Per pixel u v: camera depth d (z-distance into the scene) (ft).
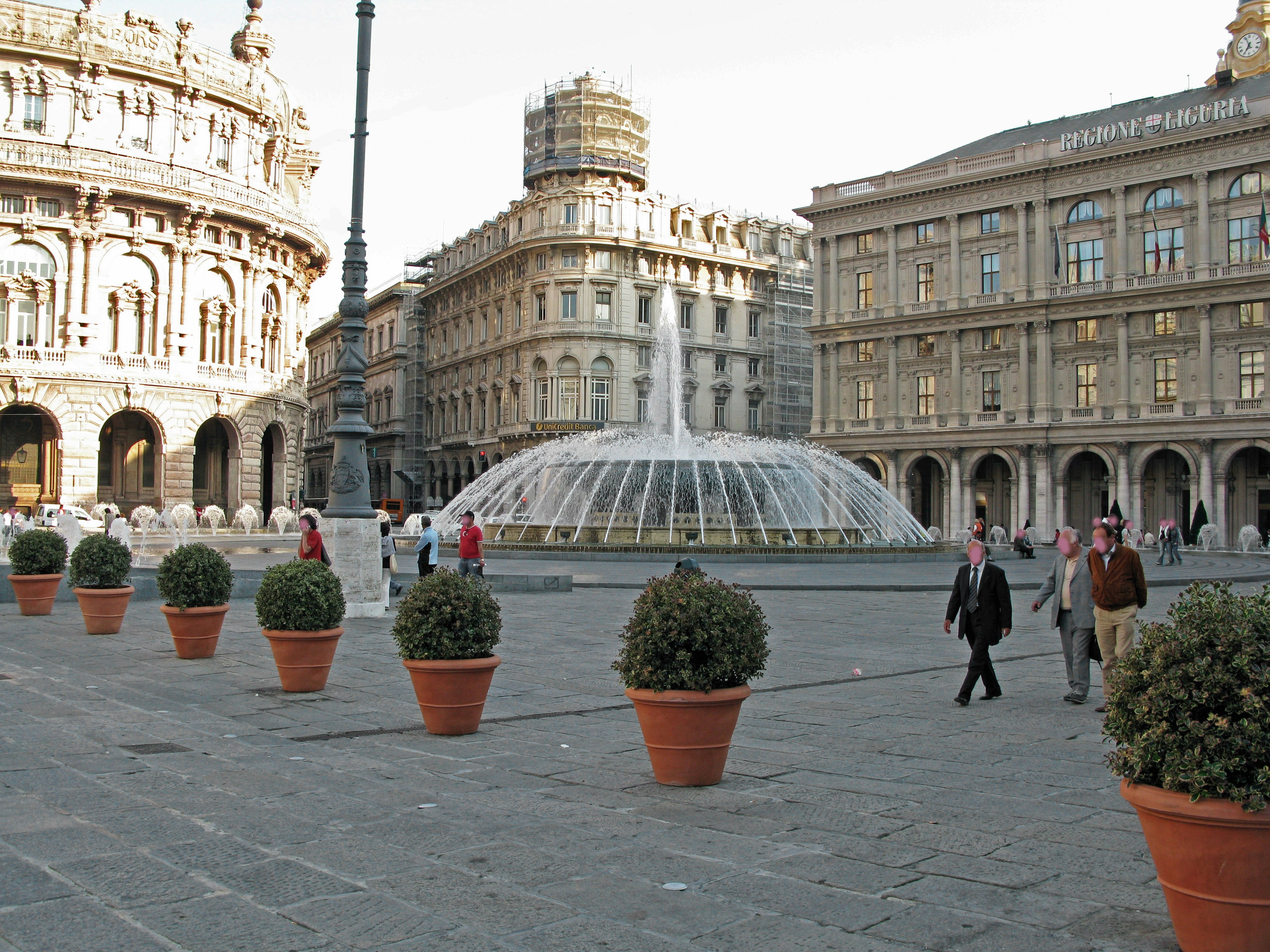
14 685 39.93
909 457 237.25
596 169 269.03
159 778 25.39
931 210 234.58
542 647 52.16
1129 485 206.18
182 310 187.73
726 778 26.37
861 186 247.70
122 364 179.93
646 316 260.21
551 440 244.63
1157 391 205.67
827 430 251.60
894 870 19.04
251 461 197.57
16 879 17.74
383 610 64.13
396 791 24.64
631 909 16.84
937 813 23.09
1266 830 14.26
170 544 146.20
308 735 31.81
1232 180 196.13
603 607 71.26
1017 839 21.07
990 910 17.03
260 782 25.20
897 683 42.45
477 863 19.07
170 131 187.01
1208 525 181.37
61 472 175.11
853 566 110.11
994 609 37.55
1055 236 216.54
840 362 251.80
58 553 69.21
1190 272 198.90
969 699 37.63
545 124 274.36
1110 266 209.97
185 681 42.19
